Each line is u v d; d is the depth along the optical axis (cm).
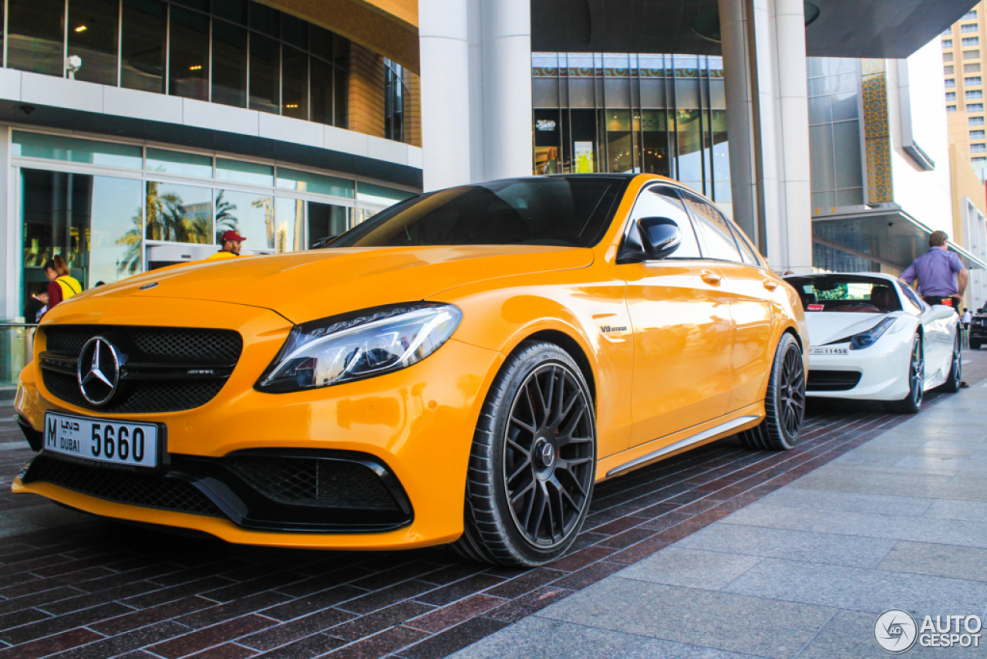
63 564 218
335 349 183
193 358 191
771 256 1405
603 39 1788
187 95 1360
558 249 257
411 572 208
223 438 181
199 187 1388
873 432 471
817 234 3369
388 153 1555
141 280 239
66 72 1223
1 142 1173
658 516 267
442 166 783
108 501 207
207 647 159
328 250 264
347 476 187
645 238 291
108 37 1268
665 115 2614
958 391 743
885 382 527
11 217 1176
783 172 1423
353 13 1259
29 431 237
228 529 185
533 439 212
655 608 176
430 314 192
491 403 200
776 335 390
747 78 1452
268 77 1482
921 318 593
